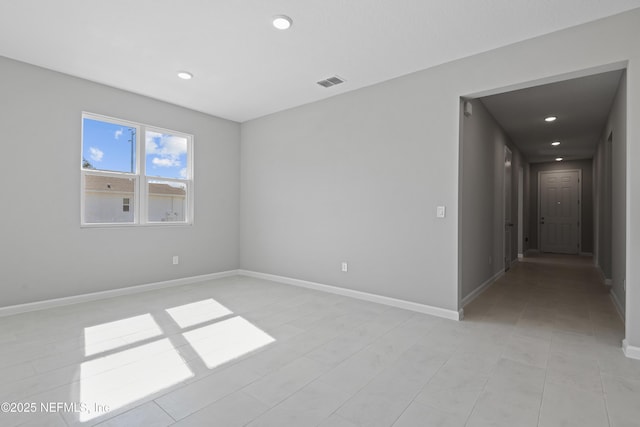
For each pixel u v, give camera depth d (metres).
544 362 2.34
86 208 3.89
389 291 3.76
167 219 4.66
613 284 4.15
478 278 4.35
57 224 3.63
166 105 4.55
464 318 3.31
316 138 4.49
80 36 2.90
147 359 2.35
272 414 1.72
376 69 3.51
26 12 2.54
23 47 3.10
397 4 2.42
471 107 3.79
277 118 4.98
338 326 3.04
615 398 1.89
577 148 7.16
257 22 2.67
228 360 2.34
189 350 2.50
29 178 3.45
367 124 3.96
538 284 4.94
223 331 2.90
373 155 3.90
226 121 5.34
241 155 5.54
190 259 4.88
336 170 4.27
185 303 3.77
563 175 8.70
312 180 4.54
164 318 3.23
